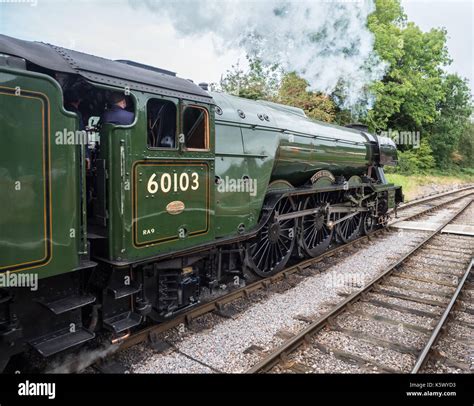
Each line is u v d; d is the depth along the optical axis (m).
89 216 3.75
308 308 4.91
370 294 5.53
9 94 2.53
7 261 2.57
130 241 3.38
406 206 15.65
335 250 7.76
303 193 6.54
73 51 3.29
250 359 3.66
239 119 5.07
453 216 12.91
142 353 3.70
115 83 3.24
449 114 33.50
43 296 3.05
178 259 4.07
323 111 16.80
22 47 2.87
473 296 5.48
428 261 7.34
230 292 5.24
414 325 4.49
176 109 3.78
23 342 2.90
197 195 4.07
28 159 2.65
